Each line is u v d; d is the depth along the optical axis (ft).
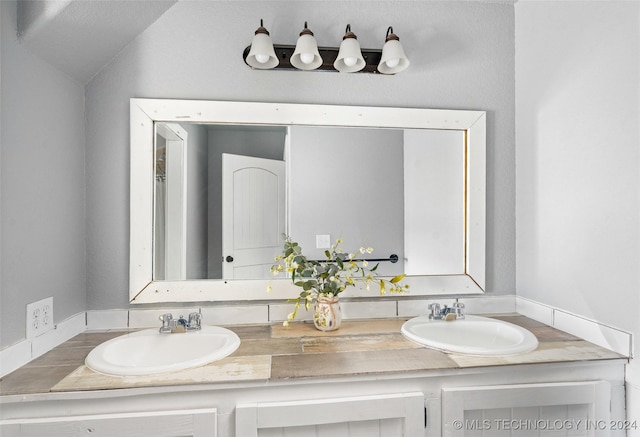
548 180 5.02
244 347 4.29
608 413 3.89
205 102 5.13
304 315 5.36
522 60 5.55
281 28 5.32
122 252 5.12
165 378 3.50
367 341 4.49
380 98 5.51
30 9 3.88
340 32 5.43
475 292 5.59
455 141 5.62
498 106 5.67
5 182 3.67
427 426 3.73
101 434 3.31
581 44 4.45
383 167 5.49
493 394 3.73
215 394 3.51
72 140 4.80
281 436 3.54
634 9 3.80
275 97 5.33
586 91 4.39
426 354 4.06
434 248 5.57
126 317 5.08
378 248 5.48
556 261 4.89
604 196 4.17
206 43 5.21
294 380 3.52
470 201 5.59
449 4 5.61
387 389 3.70
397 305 5.52
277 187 5.35
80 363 3.89
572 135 4.60
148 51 5.13
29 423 3.26
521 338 4.44
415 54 5.56
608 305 4.15
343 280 5.36
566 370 3.91
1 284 3.62
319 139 5.39
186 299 5.13
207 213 5.22
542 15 5.10
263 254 5.31
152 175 5.11
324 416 3.52
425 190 5.56
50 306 4.33
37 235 4.12
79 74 4.86
